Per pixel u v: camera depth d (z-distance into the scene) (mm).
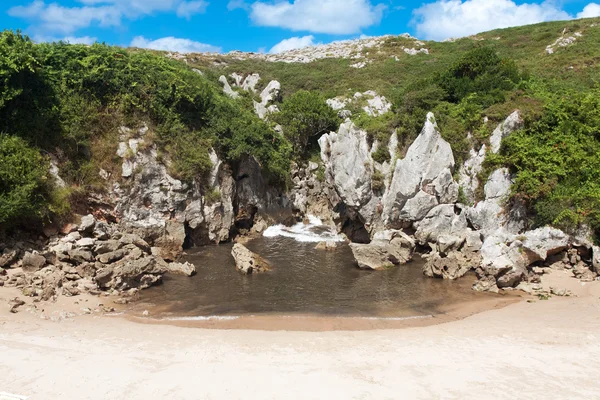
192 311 20141
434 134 31281
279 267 28109
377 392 12570
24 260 22547
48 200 26484
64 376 13078
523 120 30016
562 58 48188
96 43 34938
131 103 32812
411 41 85438
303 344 16156
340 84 64812
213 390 12555
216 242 35406
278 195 44312
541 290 22531
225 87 58938
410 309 20688
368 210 33719
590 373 13773
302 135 52312
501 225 28469
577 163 27391
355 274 26547
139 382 12883
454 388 12828
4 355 14258
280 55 93500
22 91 27547
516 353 15273
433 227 30641
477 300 21797
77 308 19562
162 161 32562
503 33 74625
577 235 25078
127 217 30516
